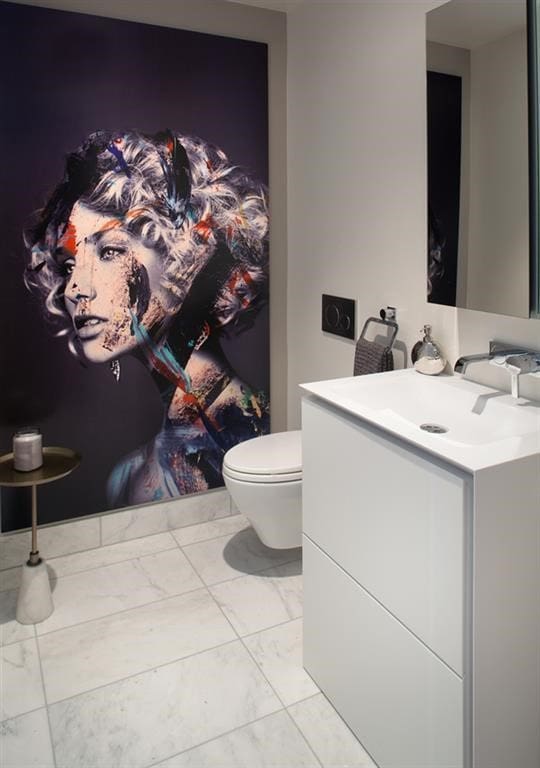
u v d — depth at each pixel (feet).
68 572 8.74
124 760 5.71
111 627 7.56
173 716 6.20
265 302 10.03
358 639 5.74
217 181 9.30
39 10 7.91
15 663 6.94
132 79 8.53
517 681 4.77
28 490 8.82
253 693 6.49
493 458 4.37
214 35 9.00
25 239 8.20
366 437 5.31
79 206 8.43
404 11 6.95
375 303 7.98
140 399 9.25
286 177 9.91
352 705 5.94
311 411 6.14
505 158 5.75
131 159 8.66
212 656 7.04
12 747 5.84
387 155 7.46
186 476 9.82
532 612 4.74
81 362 8.78
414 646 4.99
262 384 10.25
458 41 6.14
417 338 7.28
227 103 9.22
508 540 4.47
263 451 8.41
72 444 8.91
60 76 8.11
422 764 5.04
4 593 8.30
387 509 5.13
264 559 9.05
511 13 5.56
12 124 7.94
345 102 8.20
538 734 5.02
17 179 8.05
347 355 8.77
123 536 9.52
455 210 6.37
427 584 4.75
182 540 9.59
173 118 8.86
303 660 6.81
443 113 6.40
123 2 8.37
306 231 9.47
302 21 9.06
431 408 6.40
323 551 6.19
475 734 4.59
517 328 5.94
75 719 6.16
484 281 6.09
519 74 5.54
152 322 9.14
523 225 5.63
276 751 5.80
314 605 6.46
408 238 7.25
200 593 8.23
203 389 9.71
